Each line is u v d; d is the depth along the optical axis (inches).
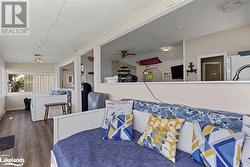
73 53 201.5
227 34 120.3
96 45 141.4
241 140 46.4
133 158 58.7
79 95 187.9
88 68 262.5
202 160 52.9
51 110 203.0
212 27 115.7
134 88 102.3
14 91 284.2
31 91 299.3
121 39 148.3
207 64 133.6
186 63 148.9
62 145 70.0
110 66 256.5
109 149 66.4
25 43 153.0
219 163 47.7
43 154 101.4
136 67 254.8
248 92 53.5
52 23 103.6
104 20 100.2
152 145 65.7
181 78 178.4
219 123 57.7
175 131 63.6
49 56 232.5
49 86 318.0
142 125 88.7
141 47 179.3
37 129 157.2
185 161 56.6
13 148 110.4
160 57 209.2
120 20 100.7
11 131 150.4
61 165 60.1
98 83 141.4
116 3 78.9
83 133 85.9
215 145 50.4
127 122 82.6
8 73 279.3
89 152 62.8
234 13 93.1
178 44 166.6
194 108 67.7
